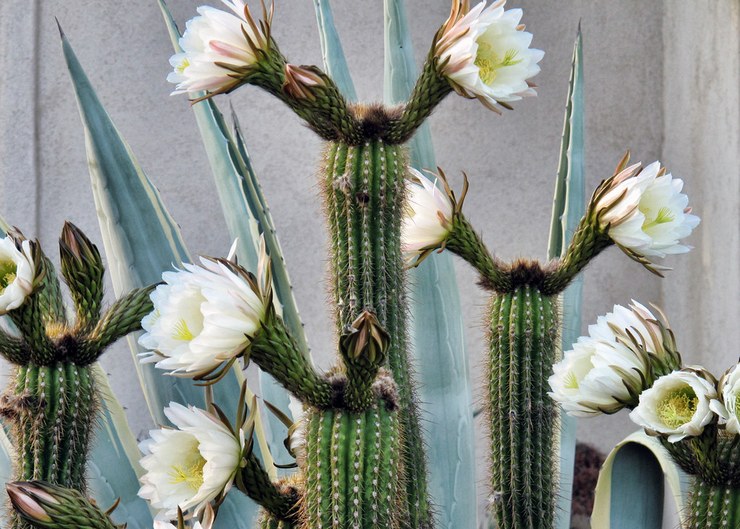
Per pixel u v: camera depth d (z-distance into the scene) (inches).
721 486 28.9
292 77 32.8
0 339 33.0
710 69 78.5
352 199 34.4
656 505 52.7
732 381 27.8
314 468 28.5
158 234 53.9
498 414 36.8
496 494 37.1
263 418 59.0
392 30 62.7
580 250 35.3
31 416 32.5
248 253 58.8
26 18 92.6
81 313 33.8
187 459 28.8
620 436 93.0
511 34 34.0
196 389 52.6
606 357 29.6
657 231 33.8
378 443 28.6
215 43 32.4
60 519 27.6
